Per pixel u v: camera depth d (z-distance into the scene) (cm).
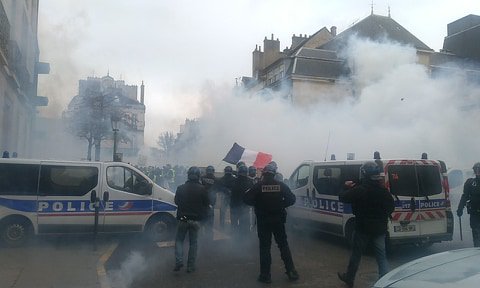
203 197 674
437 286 270
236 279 631
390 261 760
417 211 793
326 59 2877
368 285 602
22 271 632
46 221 821
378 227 562
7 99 1484
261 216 621
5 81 1391
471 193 734
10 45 1424
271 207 615
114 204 856
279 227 622
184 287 589
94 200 808
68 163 848
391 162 795
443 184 829
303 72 2786
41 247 816
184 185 682
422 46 3031
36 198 820
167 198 893
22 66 1714
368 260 756
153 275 648
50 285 566
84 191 845
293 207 1022
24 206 813
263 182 622
